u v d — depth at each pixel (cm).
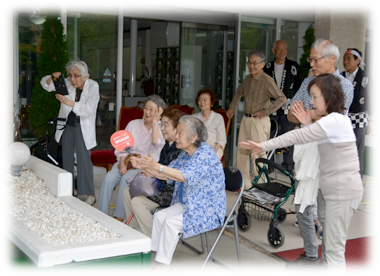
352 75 592
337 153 322
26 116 687
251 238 490
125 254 296
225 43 865
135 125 513
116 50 737
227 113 657
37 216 377
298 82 730
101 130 745
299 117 346
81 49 713
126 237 307
